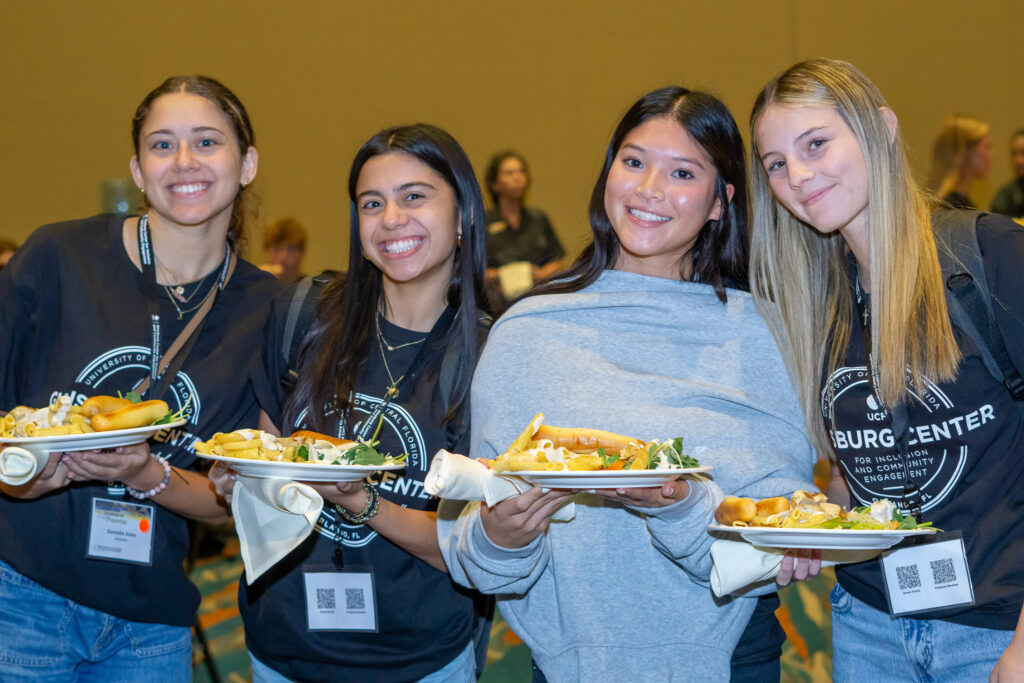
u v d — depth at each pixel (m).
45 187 9.45
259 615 2.32
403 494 2.28
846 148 1.95
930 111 9.56
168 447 2.36
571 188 9.62
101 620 2.38
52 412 2.04
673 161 2.14
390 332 2.40
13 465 1.92
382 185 2.29
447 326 2.37
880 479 2.04
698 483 1.98
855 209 1.99
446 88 9.59
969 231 1.95
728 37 9.56
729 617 2.09
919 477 1.99
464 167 2.35
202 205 2.39
